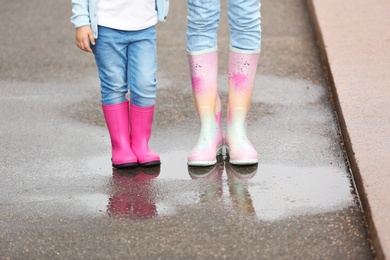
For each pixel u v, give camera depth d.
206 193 4.81
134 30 4.93
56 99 6.52
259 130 5.75
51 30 8.41
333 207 4.57
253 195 4.75
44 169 5.24
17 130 5.91
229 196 4.75
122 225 4.47
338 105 5.91
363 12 8.02
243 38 5.07
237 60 5.12
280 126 5.83
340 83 6.20
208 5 4.98
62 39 8.12
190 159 5.18
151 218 4.53
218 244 4.21
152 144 5.56
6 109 6.32
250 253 4.12
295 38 8.01
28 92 6.71
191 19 5.05
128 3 4.89
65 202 4.77
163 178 5.04
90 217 4.57
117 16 4.89
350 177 4.97
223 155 5.34
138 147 5.22
